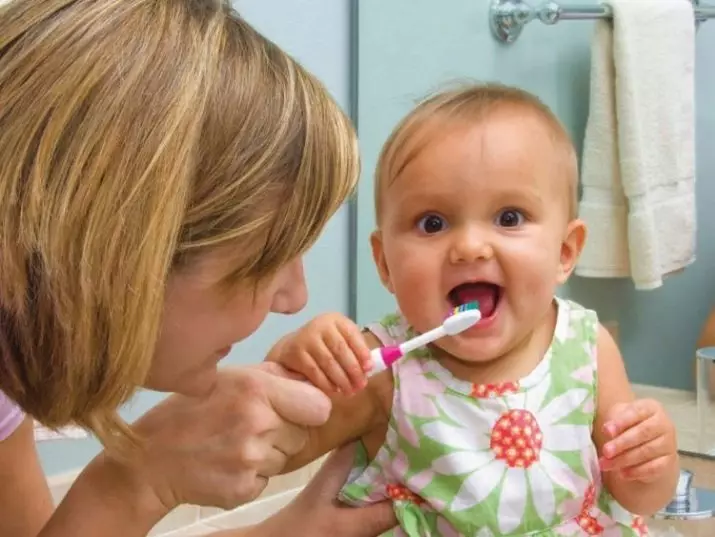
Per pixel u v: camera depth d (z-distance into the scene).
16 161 0.48
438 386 0.75
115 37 0.49
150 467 0.65
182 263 0.52
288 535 0.76
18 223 0.48
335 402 0.76
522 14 1.43
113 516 0.65
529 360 0.76
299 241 0.55
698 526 1.06
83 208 0.48
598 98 1.43
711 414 1.25
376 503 0.76
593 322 0.79
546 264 0.73
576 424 0.75
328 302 1.27
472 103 0.77
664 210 1.40
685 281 1.37
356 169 0.57
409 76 1.34
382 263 0.82
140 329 0.50
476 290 0.74
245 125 0.51
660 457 0.71
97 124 0.48
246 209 0.52
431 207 0.74
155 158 0.48
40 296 0.49
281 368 0.73
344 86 1.27
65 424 0.56
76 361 0.50
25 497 0.80
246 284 0.55
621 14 1.41
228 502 0.66
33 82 0.49
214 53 0.51
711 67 1.45
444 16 1.38
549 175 0.76
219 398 0.66
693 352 1.32
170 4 0.52
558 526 0.73
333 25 1.25
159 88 0.49
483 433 0.73
